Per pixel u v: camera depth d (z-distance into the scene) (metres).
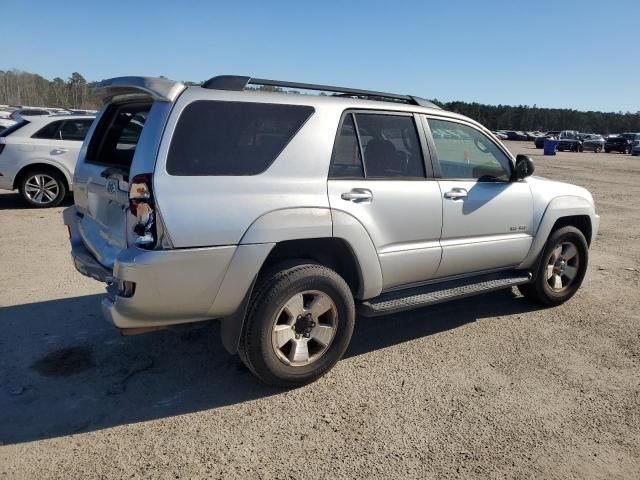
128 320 3.23
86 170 4.17
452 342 4.67
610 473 2.99
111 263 3.59
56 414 3.38
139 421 3.33
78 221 4.44
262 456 3.02
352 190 3.84
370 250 3.94
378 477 2.87
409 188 4.17
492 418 3.48
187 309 3.31
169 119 3.22
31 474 2.81
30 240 7.65
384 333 4.84
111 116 4.28
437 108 4.65
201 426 3.29
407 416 3.47
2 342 4.34
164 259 3.12
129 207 3.21
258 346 3.51
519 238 5.02
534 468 3.00
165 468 2.89
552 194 5.33
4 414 3.36
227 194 3.31
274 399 3.64
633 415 3.58
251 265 3.38
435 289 4.53
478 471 2.95
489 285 4.81
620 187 17.41
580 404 3.70
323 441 3.18
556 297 5.58
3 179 9.84
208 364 4.10
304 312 3.69
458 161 4.64
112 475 2.82
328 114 3.83
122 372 3.94
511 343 4.68
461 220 4.52
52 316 4.90
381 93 4.44
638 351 4.59
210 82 3.51
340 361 4.25
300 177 3.62
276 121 3.60
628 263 7.68
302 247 3.80
